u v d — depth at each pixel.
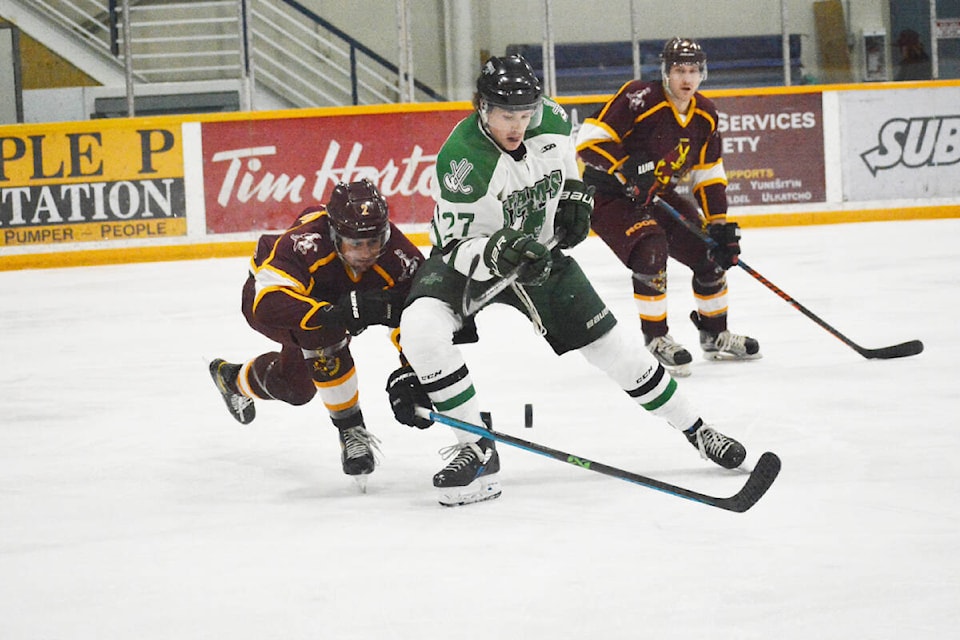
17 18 29.11
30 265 25.44
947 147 26.39
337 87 30.14
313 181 25.62
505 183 7.55
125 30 25.62
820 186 26.30
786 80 26.55
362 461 8.05
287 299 7.74
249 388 9.44
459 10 30.55
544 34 26.45
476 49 30.84
